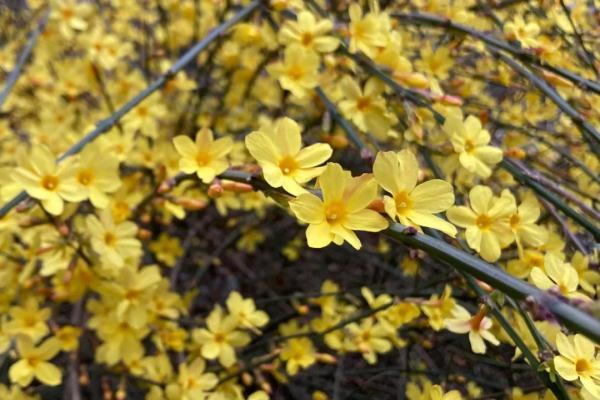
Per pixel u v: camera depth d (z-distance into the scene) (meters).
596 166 0.42
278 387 0.47
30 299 0.36
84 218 0.38
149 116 0.42
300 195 0.26
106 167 0.32
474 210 0.30
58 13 0.44
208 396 0.36
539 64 0.37
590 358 0.28
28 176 0.31
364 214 0.26
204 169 0.31
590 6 0.46
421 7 0.43
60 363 0.43
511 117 0.43
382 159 0.27
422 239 0.26
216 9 0.49
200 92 0.50
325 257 0.59
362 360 0.48
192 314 0.51
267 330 0.45
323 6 0.42
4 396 0.35
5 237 0.36
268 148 0.27
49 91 0.46
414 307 0.36
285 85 0.35
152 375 0.38
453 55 0.40
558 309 0.24
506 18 0.45
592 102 0.39
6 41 0.56
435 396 0.30
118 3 0.51
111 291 0.36
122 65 0.50
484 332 0.32
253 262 0.61
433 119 0.37
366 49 0.36
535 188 0.35
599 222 0.37
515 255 0.36
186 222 0.59
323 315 0.40
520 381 0.41
